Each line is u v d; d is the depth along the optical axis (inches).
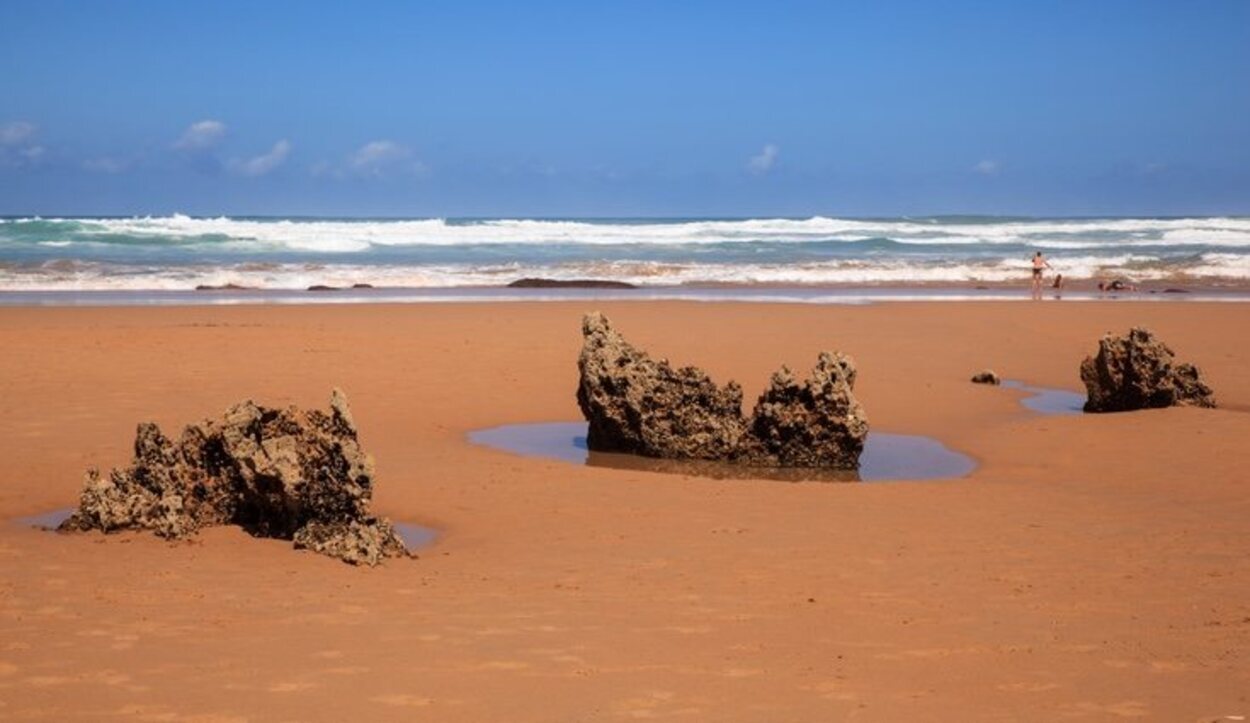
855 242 3189.0
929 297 1779.0
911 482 641.0
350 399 840.9
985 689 336.8
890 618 401.7
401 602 411.8
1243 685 340.5
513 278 2095.2
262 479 495.8
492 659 354.6
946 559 478.3
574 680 338.6
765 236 3479.3
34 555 461.7
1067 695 332.5
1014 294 1877.5
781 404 696.4
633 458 704.4
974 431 788.0
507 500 578.9
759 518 548.7
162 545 483.8
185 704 314.7
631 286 1967.3
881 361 1067.9
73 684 327.9
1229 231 3523.6
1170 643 378.0
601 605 412.5
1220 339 1231.5
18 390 826.8
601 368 716.7
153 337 1079.6
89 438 688.4
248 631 375.9
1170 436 748.0
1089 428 782.5
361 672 341.1
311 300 1593.3
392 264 2363.4
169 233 2807.6
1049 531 527.2
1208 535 521.0
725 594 427.5
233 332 1127.6
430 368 967.0
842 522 542.0
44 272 2000.5
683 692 331.0
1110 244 3196.4
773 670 350.3
